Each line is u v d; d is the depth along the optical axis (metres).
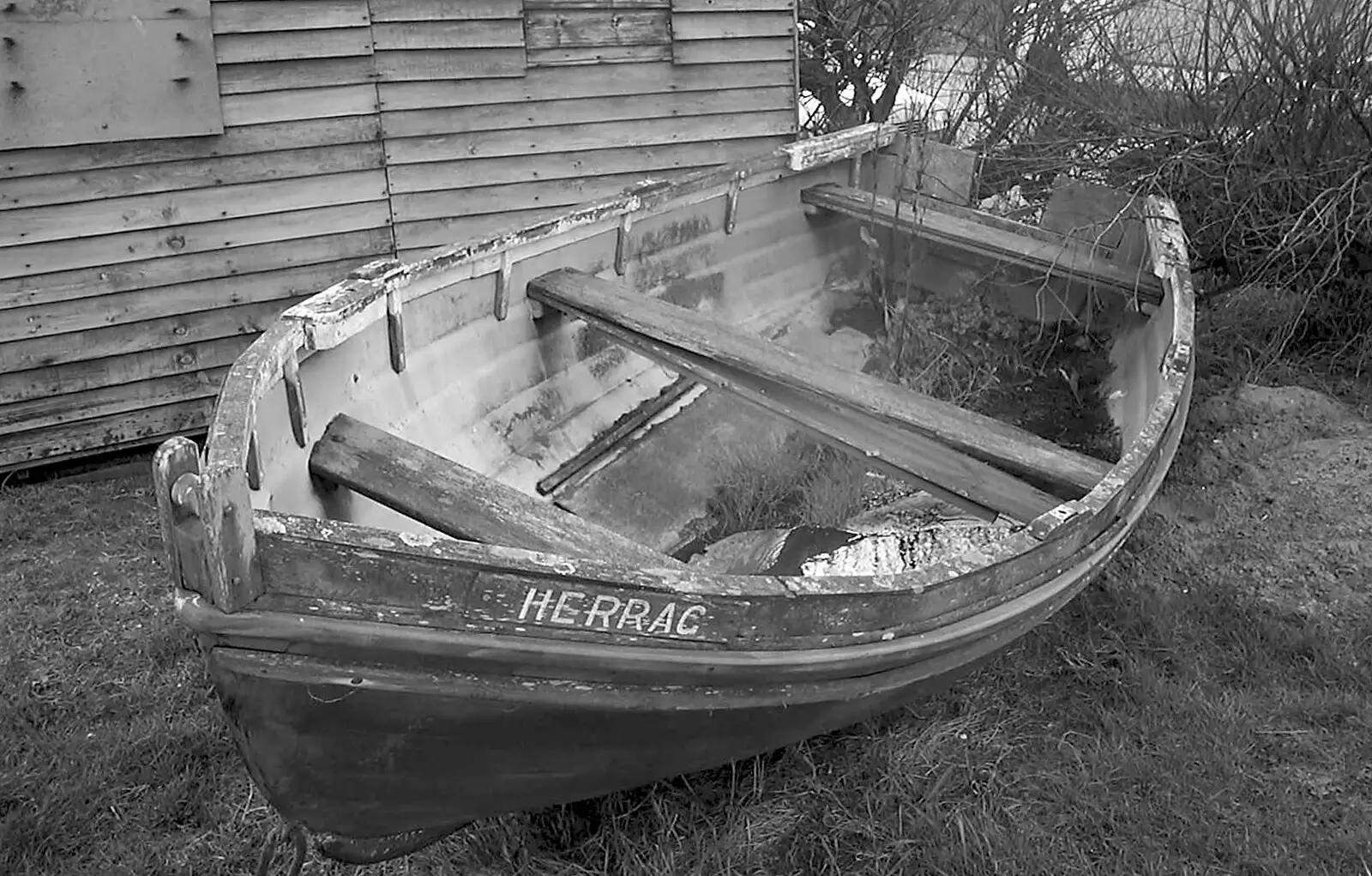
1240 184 5.84
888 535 3.85
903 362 5.40
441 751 2.36
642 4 6.30
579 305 4.15
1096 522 3.11
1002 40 8.16
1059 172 6.74
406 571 2.08
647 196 4.82
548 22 6.01
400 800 2.46
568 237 4.46
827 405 3.70
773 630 2.46
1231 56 6.27
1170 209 5.16
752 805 3.14
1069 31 7.76
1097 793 3.17
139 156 4.98
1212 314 6.08
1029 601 2.97
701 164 6.89
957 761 3.30
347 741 2.25
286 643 2.06
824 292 6.12
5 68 4.55
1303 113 5.71
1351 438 4.88
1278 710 3.49
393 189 5.75
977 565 2.77
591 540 2.78
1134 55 6.73
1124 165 6.17
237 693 2.09
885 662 2.68
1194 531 4.47
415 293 3.70
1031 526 2.97
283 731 2.18
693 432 4.80
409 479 2.96
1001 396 5.21
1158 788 3.17
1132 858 2.95
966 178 6.12
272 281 5.52
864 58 9.98
